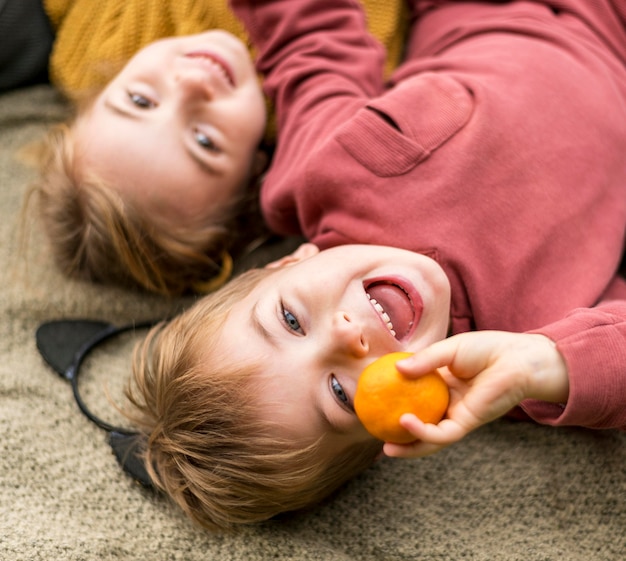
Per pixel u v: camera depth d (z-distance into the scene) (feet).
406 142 2.36
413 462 2.43
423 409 1.95
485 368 1.99
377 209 2.35
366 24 2.92
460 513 2.34
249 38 2.88
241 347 2.13
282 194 2.54
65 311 2.74
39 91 3.16
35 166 2.96
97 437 2.43
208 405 2.14
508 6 2.76
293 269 2.23
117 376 2.58
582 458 2.35
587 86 2.48
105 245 2.65
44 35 3.08
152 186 2.60
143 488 2.33
